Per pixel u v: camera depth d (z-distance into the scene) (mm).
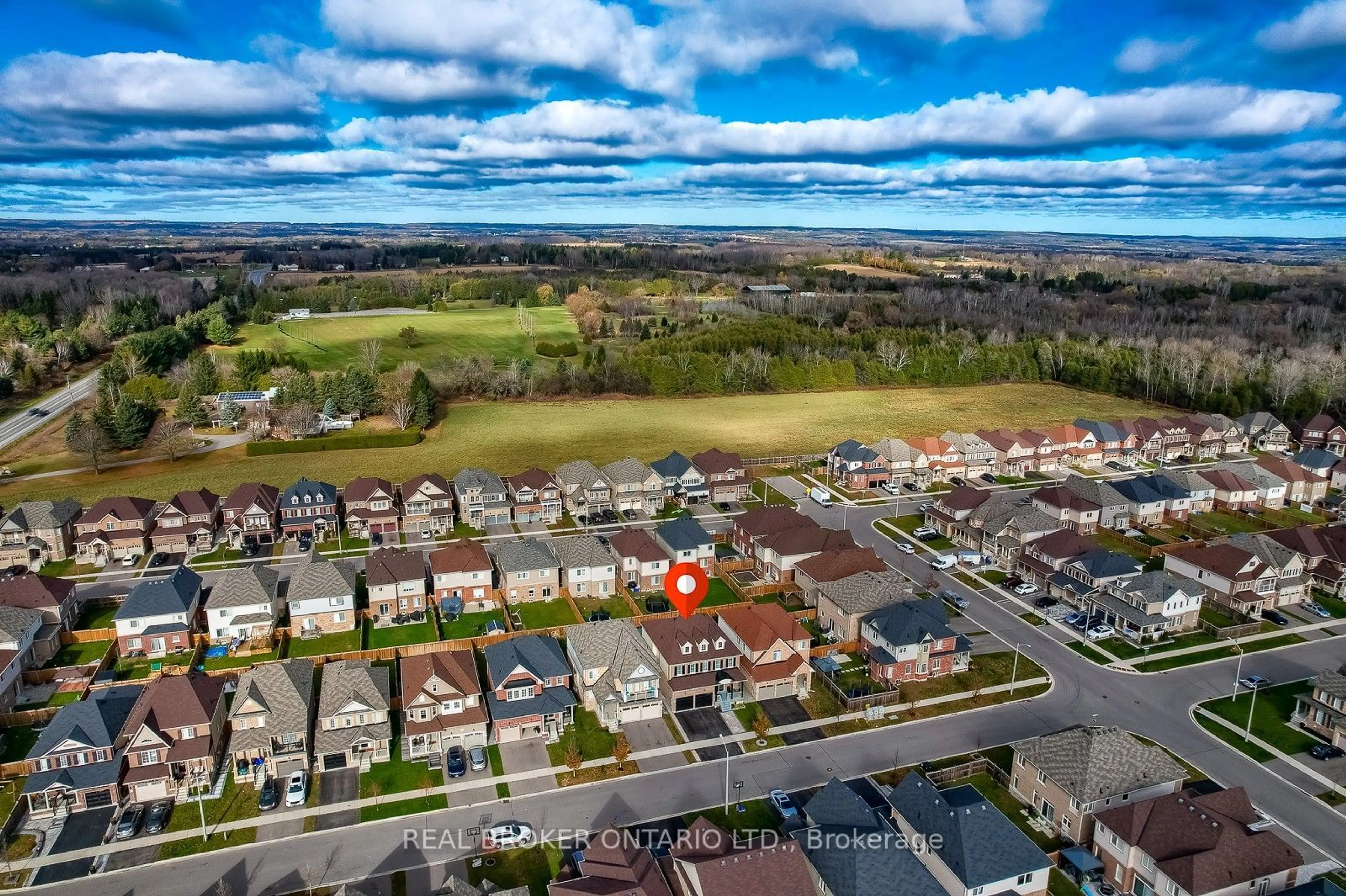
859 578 87312
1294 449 158250
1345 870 54656
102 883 52688
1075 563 94438
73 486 127188
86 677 76188
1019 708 73188
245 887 52531
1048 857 53188
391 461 142250
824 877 50750
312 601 83312
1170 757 66000
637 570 95500
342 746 63938
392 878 53375
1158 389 193625
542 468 140000
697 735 68938
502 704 68500
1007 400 197250
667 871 53312
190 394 159125
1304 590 95688
